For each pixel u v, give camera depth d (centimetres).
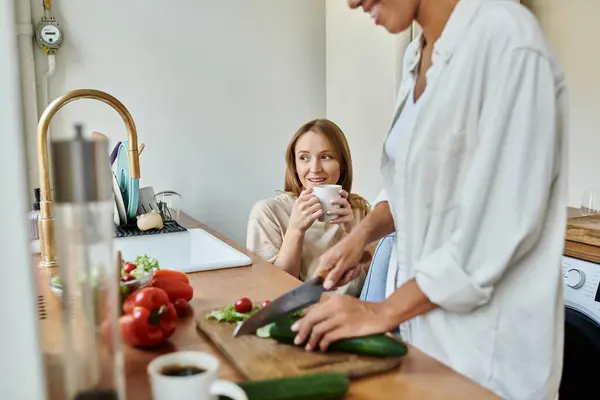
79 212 60
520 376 99
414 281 97
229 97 274
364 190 270
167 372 73
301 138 195
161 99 261
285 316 96
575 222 195
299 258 174
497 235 92
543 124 92
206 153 273
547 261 97
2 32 47
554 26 238
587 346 183
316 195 169
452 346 100
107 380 64
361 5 110
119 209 212
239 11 270
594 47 221
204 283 137
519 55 92
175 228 213
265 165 285
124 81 254
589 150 226
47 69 239
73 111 246
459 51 99
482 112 96
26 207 49
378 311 93
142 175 263
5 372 49
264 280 140
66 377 65
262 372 82
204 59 267
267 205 196
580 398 187
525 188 91
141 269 113
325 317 90
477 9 100
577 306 186
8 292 49
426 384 82
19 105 48
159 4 255
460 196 96
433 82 102
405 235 107
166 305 97
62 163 58
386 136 127
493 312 98
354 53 267
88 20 244
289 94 285
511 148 92
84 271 62
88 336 64
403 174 105
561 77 96
